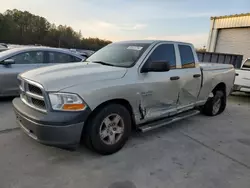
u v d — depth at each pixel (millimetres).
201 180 2643
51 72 2996
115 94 2930
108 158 3012
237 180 2697
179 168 2877
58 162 2834
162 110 3834
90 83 2744
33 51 5801
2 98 5699
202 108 5516
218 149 3553
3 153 2967
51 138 2559
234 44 15094
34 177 2492
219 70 5262
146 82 3348
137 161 2979
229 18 15039
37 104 2758
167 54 3877
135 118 3363
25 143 3275
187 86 4230
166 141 3711
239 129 4629
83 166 2775
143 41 3949
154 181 2559
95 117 2842
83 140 2941
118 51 3850
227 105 7082
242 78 7758
